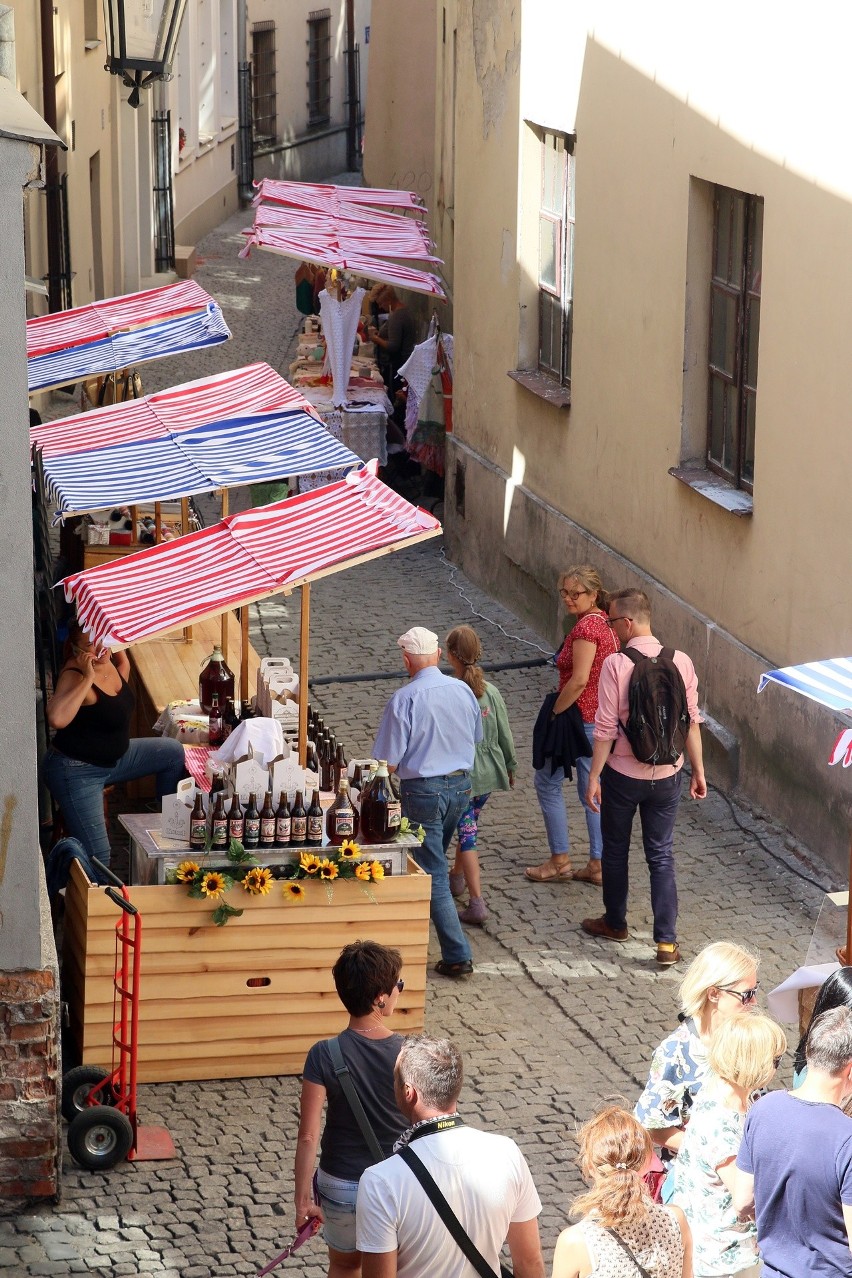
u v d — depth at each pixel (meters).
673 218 12.72
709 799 12.14
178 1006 8.34
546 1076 8.59
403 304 21.66
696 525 12.64
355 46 44.59
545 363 16.00
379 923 8.55
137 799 11.62
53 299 21.22
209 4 35.28
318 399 18.91
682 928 10.25
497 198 16.47
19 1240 7.07
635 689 9.43
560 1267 5.16
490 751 10.11
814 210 10.77
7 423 6.71
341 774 9.09
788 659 11.40
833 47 10.47
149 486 10.18
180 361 25.06
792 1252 5.63
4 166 6.54
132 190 28.50
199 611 8.31
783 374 11.23
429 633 9.48
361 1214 5.16
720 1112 6.02
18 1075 7.12
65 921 8.62
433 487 19.75
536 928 10.25
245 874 8.32
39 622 9.88
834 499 10.73
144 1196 7.44
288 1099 8.35
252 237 18.45
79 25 23.58
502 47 16.16
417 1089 5.29
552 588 15.45
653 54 12.88
